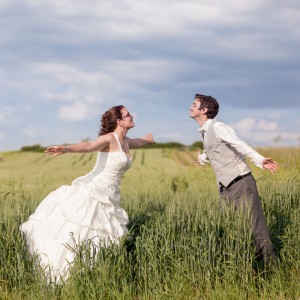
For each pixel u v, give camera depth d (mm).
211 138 6672
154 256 5938
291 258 6496
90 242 5957
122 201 8164
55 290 5812
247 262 6062
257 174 11750
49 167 33250
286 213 7586
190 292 5789
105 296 5641
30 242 6289
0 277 5969
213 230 6211
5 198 7762
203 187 10422
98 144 6230
